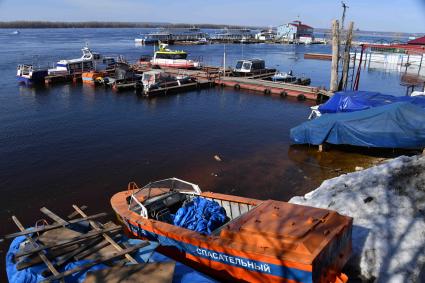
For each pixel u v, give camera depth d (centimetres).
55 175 1697
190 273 760
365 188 977
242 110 3080
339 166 1764
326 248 676
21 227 959
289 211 802
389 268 722
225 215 1042
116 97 3572
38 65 5200
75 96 3575
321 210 789
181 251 904
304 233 703
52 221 1287
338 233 708
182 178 1656
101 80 4181
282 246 696
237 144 2156
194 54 8031
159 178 1661
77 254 827
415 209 847
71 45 9312
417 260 717
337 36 3366
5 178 1661
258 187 1552
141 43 10506
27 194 1501
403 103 1842
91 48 8700
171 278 715
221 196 1117
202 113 2959
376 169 1087
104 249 847
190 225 966
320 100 3484
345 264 756
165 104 3291
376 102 2127
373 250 764
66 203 1423
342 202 943
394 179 974
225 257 791
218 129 2488
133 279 712
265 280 736
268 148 2072
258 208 848
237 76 4784
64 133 2366
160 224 959
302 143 2027
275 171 1725
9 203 1425
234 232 779
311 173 1691
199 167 1792
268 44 12325
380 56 6394
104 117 2791
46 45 9138
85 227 945
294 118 2814
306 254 662
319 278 669
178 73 4616
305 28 13125
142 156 1953
